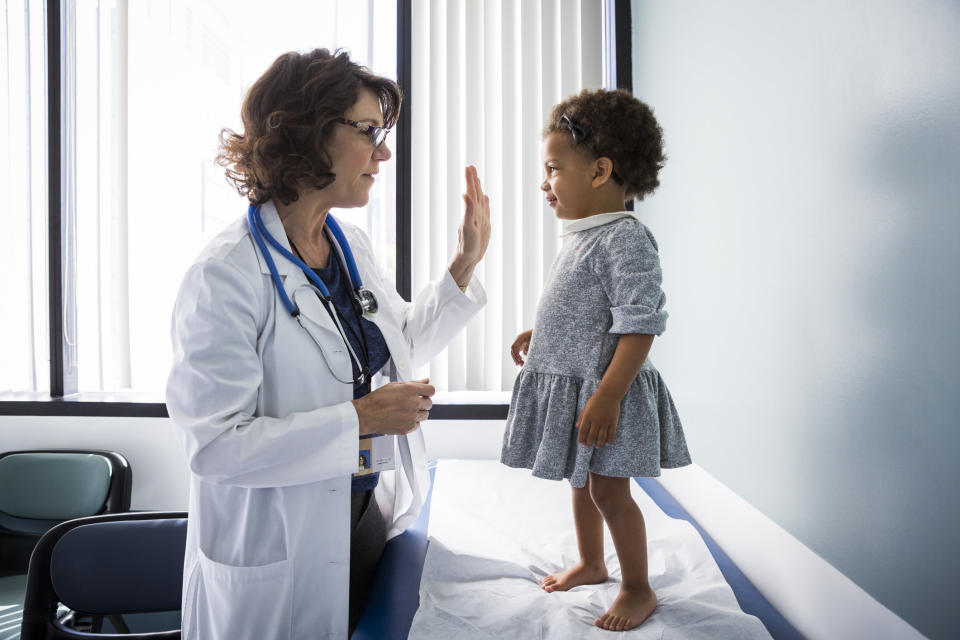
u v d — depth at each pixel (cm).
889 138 81
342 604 98
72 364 243
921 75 74
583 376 104
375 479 116
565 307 108
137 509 226
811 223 103
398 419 95
